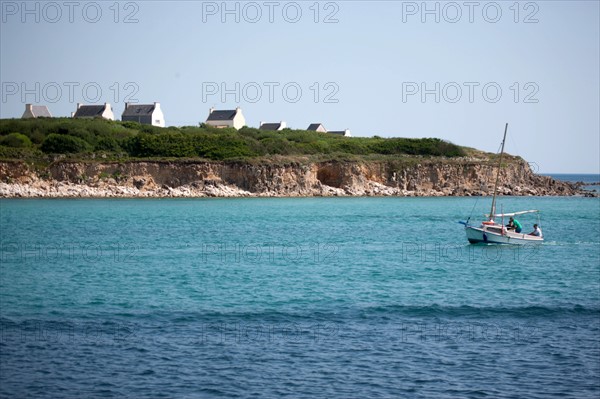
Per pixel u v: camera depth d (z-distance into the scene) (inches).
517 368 1347.2
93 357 1400.1
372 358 1401.3
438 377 1299.2
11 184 6505.9
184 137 7450.8
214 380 1279.5
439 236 3897.6
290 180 7303.2
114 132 7721.5
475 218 5093.5
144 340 1521.9
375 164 7805.1
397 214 5374.0
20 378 1283.2
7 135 7283.5
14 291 2114.9
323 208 5871.1
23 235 3774.6
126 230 4065.0
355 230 4190.5
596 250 3253.0
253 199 6781.5
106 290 2143.2
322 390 1237.1
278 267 2655.0
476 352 1443.2
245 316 1766.7
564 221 5083.7
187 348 1461.6
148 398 1198.9
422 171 7824.8
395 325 1670.8
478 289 2183.8
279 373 1316.4
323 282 2305.6
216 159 7278.5
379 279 2373.3
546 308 1870.1
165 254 3036.4
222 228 4227.4
